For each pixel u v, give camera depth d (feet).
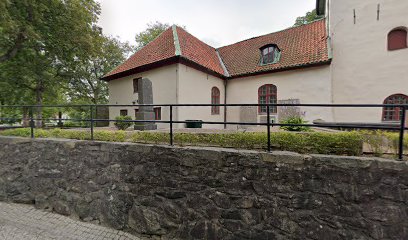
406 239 6.99
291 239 8.33
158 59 34.58
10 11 28.19
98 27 44.57
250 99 40.32
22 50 35.99
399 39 27.45
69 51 39.88
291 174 8.30
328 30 34.32
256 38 46.70
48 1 31.96
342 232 7.68
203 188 9.81
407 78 26.78
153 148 10.92
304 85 33.71
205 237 9.78
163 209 10.72
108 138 12.98
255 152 8.87
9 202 15.24
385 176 7.19
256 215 8.85
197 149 9.89
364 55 29.60
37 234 11.37
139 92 25.26
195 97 36.22
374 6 28.63
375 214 7.32
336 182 7.74
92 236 11.31
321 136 8.59
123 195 11.80
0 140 15.84
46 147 14.23
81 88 59.67
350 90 30.78
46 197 14.14
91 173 12.76
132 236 11.34
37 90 46.16
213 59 44.09
